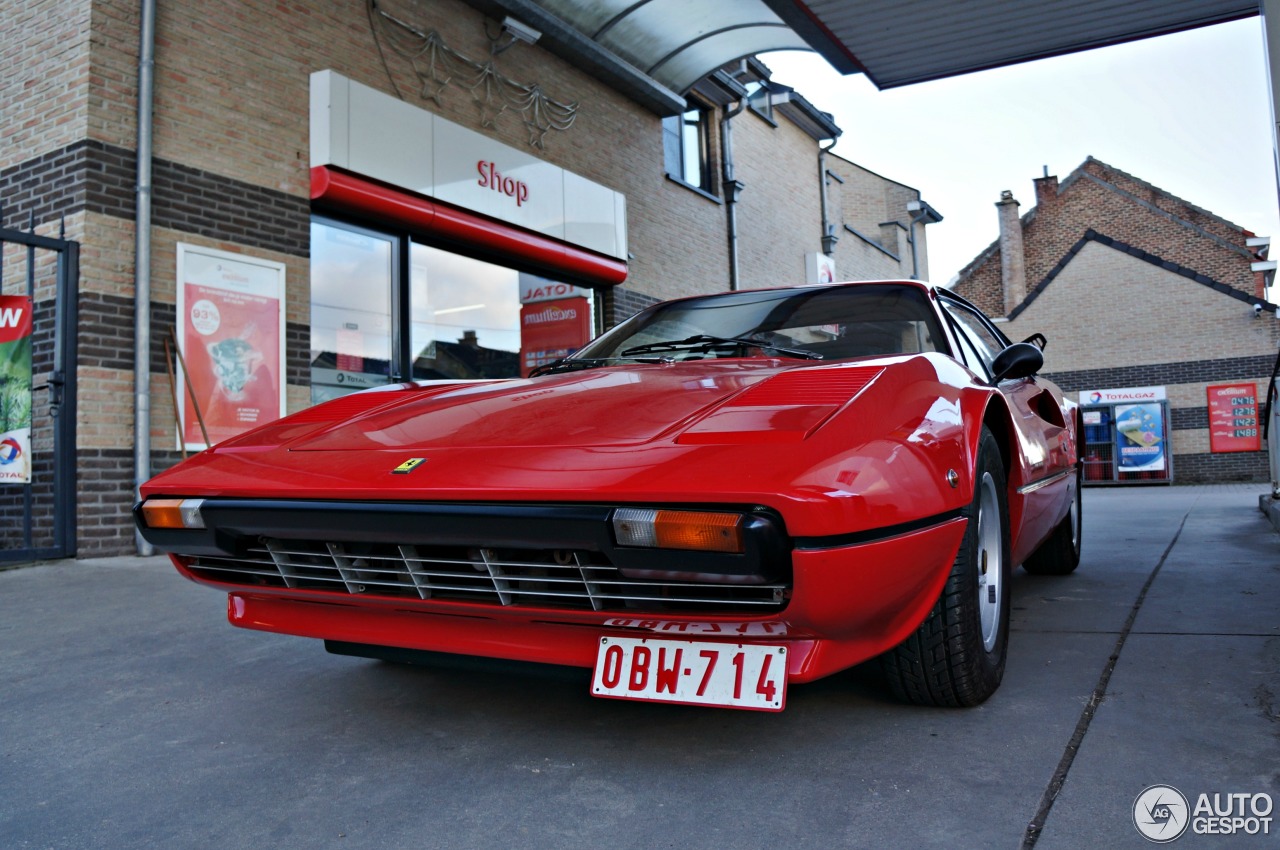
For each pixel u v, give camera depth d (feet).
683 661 5.08
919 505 5.00
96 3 16.10
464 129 23.36
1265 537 16.02
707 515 4.45
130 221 16.46
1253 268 66.85
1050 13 21.89
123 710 6.84
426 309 23.50
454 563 5.30
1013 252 76.54
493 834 4.47
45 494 15.61
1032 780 4.83
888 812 4.52
